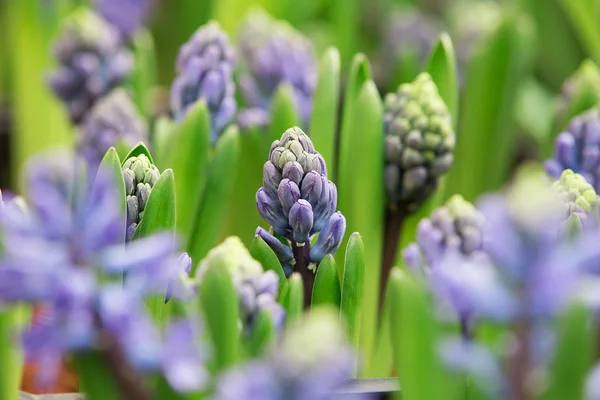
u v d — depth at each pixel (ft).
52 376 3.43
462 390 3.64
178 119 4.68
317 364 2.85
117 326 3.40
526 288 3.24
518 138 6.23
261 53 5.06
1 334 3.66
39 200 3.42
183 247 4.50
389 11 7.37
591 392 3.46
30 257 3.33
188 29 5.90
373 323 4.49
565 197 4.10
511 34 5.16
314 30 6.64
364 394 3.83
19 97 5.65
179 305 3.64
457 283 3.31
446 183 5.15
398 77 5.78
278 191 4.09
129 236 4.13
